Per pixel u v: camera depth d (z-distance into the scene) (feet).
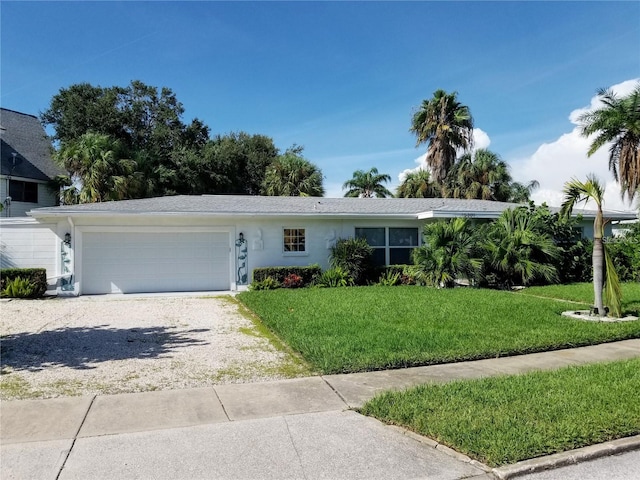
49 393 17.39
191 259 50.49
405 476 11.36
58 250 47.29
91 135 80.84
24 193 79.56
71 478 11.13
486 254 50.16
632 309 34.12
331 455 12.40
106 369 20.62
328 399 16.66
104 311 36.73
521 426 13.65
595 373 19.06
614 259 55.83
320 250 54.08
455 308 34.30
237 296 44.47
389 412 14.90
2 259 47.24
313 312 32.94
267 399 16.67
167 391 17.54
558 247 53.83
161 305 40.06
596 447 12.62
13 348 24.48
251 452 12.54
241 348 24.48
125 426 14.21
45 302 41.83
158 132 105.60
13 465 11.73
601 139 80.48
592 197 32.19
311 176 110.32
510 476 11.36
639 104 75.51
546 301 38.14
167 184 100.27
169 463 11.91
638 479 11.36
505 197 108.88
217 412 15.39
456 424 13.84
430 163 110.63
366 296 41.14
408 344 23.67
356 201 64.80
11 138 83.71
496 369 20.22
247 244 51.70
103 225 48.08
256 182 122.42
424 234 51.78
